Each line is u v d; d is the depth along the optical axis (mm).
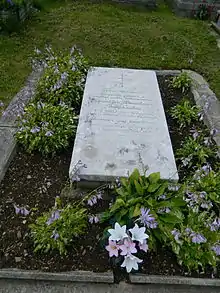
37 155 1639
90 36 2891
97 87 1976
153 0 3527
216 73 2506
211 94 2170
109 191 1447
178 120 1914
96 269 1179
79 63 2172
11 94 2127
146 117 1762
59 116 1708
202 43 2922
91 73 2123
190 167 1616
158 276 1169
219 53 2787
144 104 1861
